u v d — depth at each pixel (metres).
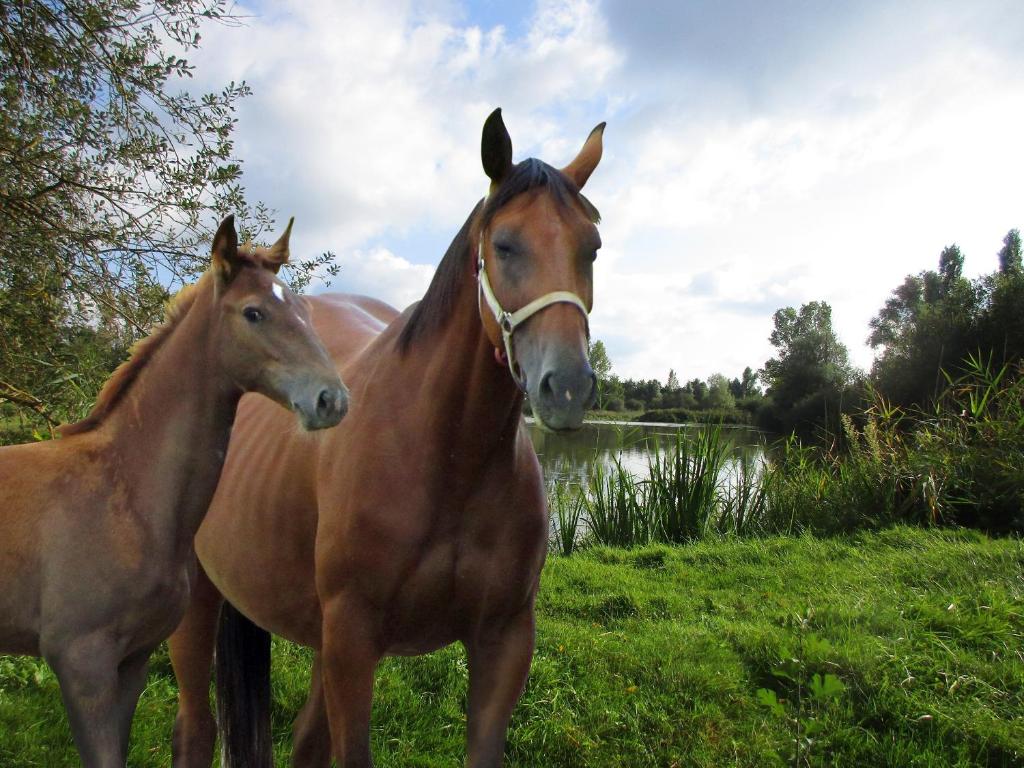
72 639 1.71
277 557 2.21
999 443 6.68
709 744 2.89
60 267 4.32
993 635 3.56
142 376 1.97
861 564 5.23
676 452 7.23
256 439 2.48
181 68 4.57
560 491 7.76
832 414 16.12
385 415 1.96
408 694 3.34
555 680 3.36
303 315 2.03
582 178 1.99
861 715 2.97
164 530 1.91
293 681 3.47
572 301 1.59
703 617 4.28
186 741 2.38
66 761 2.62
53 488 1.80
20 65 4.11
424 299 2.05
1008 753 2.68
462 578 1.89
